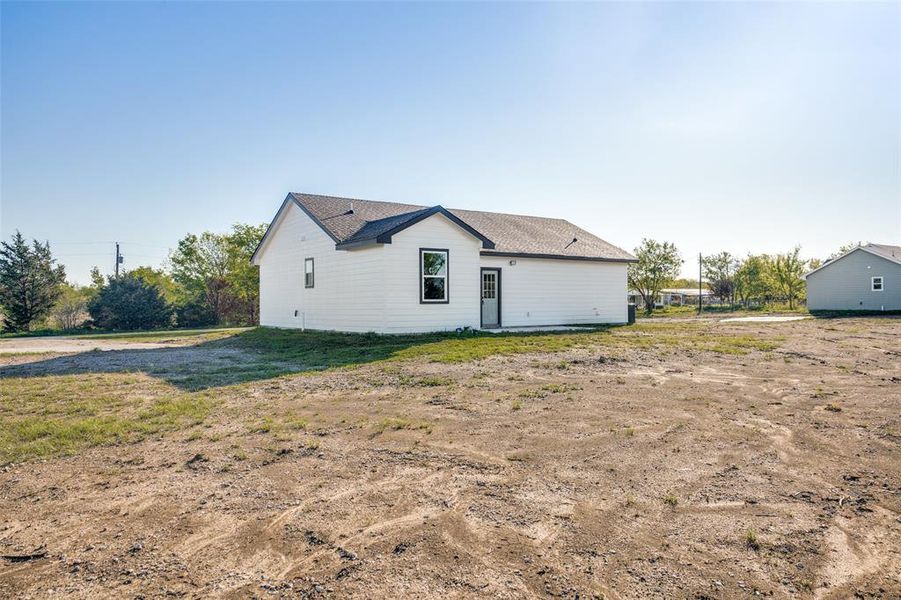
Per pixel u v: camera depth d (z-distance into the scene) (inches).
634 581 94.3
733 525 117.6
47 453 175.8
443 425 206.5
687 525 117.6
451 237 604.1
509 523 119.0
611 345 468.4
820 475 150.0
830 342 504.1
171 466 161.5
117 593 91.7
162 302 1272.1
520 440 185.6
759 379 306.7
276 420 216.5
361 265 590.2
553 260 761.0
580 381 299.1
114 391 286.0
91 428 203.9
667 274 1550.2
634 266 1577.3
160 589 92.9
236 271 1375.5
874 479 146.6
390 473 153.3
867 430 196.4
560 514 123.6
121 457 171.5
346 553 105.7
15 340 778.2
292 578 96.4
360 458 167.2
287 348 502.9
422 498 134.2
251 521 121.4
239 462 164.2
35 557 105.4
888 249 1391.5
